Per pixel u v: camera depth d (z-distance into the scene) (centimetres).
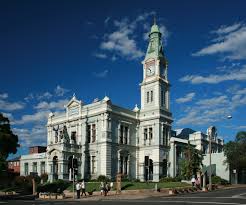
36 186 6706
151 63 8506
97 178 7156
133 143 8162
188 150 7406
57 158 7406
